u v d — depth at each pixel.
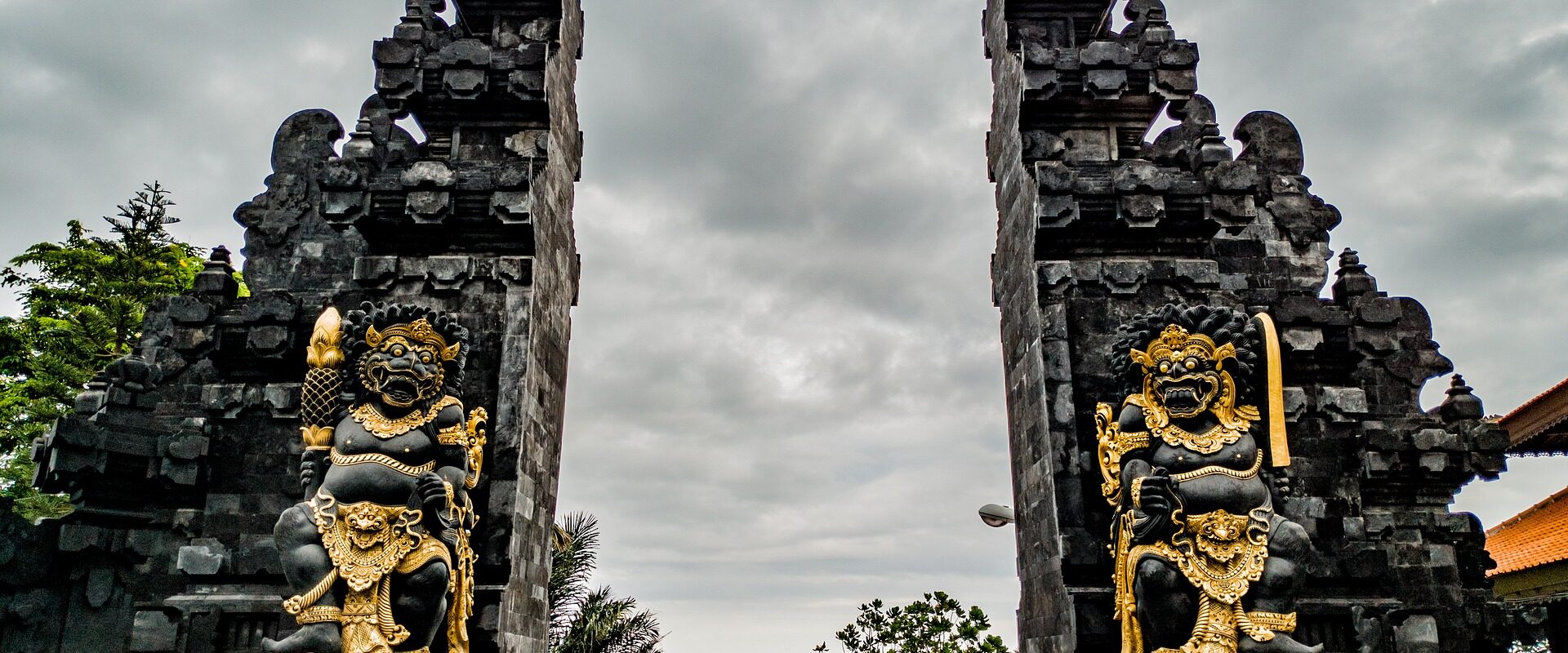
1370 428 15.69
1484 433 15.77
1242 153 16.91
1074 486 12.91
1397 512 15.66
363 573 10.79
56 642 14.36
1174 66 14.55
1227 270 16.06
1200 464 11.40
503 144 14.88
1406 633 13.14
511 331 13.58
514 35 16.03
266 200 16.28
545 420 14.64
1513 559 24.23
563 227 16.02
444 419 11.73
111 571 14.79
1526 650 20.92
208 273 15.94
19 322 30.66
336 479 11.11
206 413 15.18
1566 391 21.92
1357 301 15.91
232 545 13.69
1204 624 10.95
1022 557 14.69
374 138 15.29
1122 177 13.87
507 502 12.87
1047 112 14.77
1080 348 13.61
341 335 11.70
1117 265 13.84
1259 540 11.16
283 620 12.89
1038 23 15.88
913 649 24.78
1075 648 12.07
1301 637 13.16
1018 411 14.91
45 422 28.95
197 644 12.75
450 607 11.58
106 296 30.58
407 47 14.81
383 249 14.07
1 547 14.15
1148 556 11.28
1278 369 11.66
